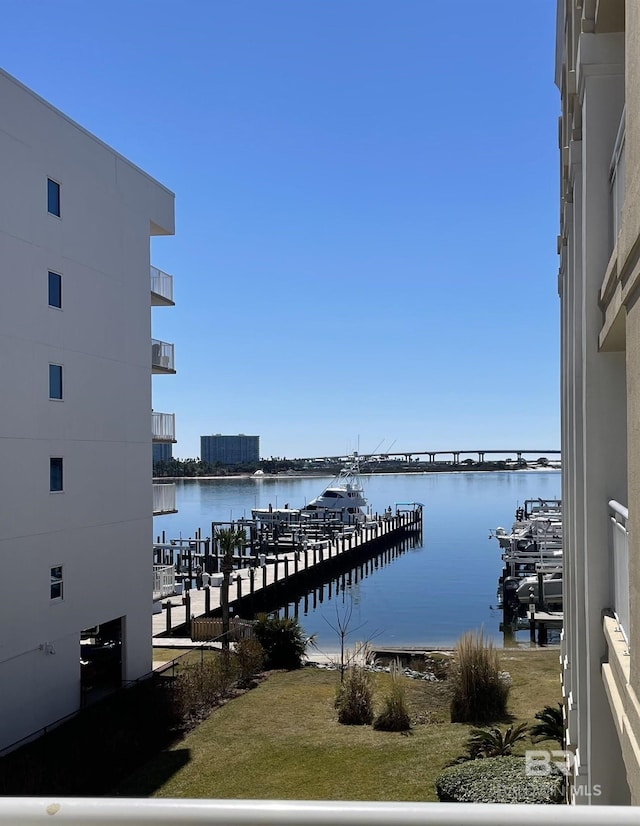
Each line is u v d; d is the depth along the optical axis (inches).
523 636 1332.4
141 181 899.4
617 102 212.2
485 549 2699.3
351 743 663.8
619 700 167.2
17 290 665.6
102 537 787.4
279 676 941.8
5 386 645.3
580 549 283.3
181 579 1754.4
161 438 979.9
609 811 46.6
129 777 603.8
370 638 1274.6
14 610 645.3
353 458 3378.4
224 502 5182.1
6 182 655.1
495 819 46.5
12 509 648.4
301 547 2287.2
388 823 46.9
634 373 130.8
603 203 213.9
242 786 573.0
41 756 570.6
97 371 790.5
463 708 724.7
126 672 825.5
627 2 137.3
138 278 884.6
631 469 134.1
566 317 438.3
